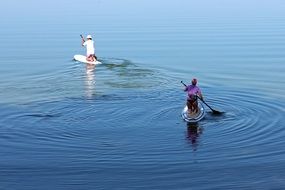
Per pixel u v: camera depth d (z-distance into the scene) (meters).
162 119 22.47
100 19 67.19
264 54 39.97
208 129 21.17
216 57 38.59
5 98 25.84
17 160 18.00
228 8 86.12
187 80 30.28
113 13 76.44
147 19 67.38
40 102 24.95
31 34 52.41
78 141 19.81
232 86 28.81
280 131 20.88
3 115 22.89
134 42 46.66
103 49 42.59
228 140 19.97
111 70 33.12
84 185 16.00
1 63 36.22
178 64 35.56
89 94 26.47
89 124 21.77
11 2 100.12
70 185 15.99
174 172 17.00
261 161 17.88
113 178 16.52
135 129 21.17
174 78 30.77
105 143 19.61
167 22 63.62
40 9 84.12
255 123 21.88
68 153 18.64
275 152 18.70
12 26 59.47
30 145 19.42
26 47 43.78
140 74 31.84
